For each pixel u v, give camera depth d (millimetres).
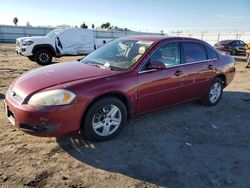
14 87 3766
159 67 4262
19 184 2916
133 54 4434
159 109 4691
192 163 3520
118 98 4047
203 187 3031
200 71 5270
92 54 5039
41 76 3859
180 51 4934
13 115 3527
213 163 3549
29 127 3379
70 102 3414
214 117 5316
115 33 43156
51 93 3357
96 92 3621
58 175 3115
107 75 3859
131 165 3400
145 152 3742
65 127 3455
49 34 13414
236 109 5918
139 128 4551
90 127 3730
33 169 3211
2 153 3543
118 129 4074
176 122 4922
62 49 13523
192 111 5578
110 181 3051
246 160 3674
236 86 8438
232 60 6348
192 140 4211
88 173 3186
